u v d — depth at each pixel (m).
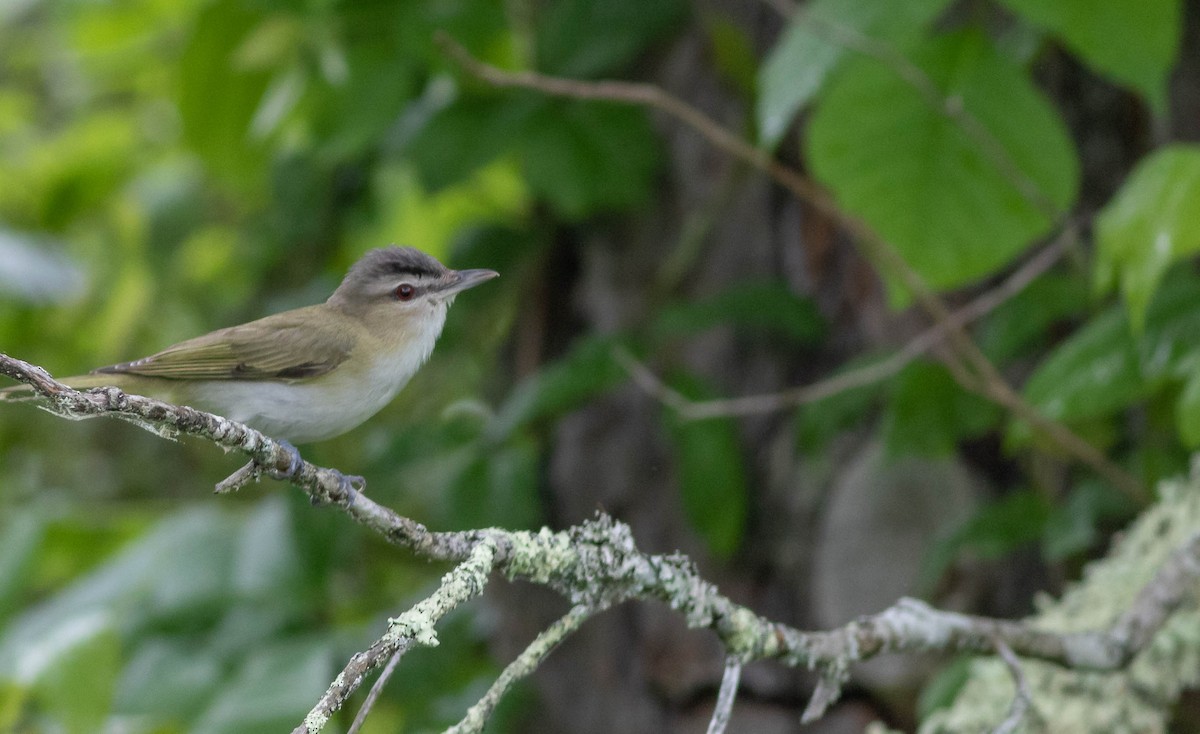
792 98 7.27
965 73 7.54
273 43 11.80
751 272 10.14
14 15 15.76
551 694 10.66
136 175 14.44
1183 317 7.50
